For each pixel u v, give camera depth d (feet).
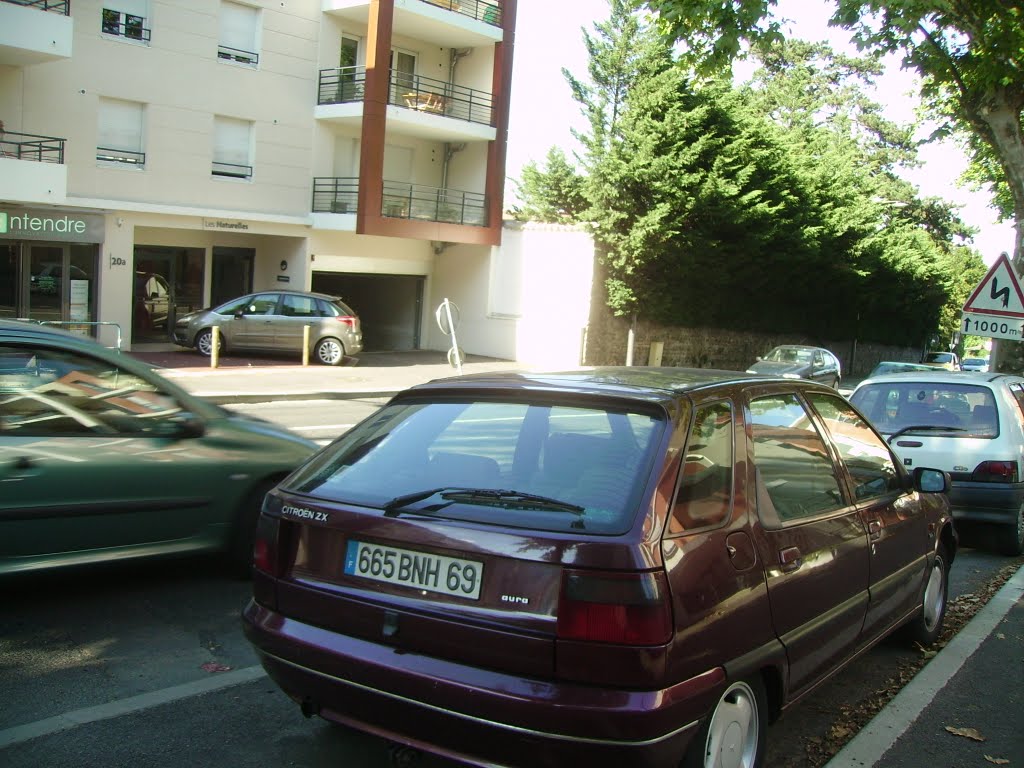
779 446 13.24
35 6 66.23
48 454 17.11
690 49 45.73
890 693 16.53
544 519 10.29
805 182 116.26
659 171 93.66
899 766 13.53
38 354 17.44
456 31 93.45
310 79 88.38
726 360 123.54
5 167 64.44
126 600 18.94
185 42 79.30
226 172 83.82
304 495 12.05
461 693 9.95
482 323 101.86
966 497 27.30
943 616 19.75
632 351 103.91
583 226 95.35
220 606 18.81
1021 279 51.85
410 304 104.94
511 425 12.14
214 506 19.35
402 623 10.55
